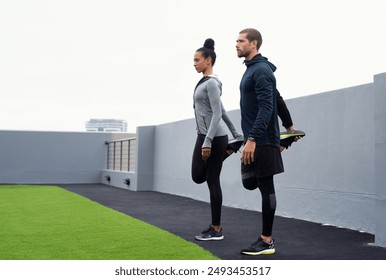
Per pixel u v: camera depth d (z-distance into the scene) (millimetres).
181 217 5480
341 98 4879
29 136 12766
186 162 8789
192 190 8469
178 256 3162
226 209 6613
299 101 5566
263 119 2977
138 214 5777
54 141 12945
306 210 5375
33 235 4023
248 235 4141
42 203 6922
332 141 4988
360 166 4566
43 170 12844
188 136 8750
